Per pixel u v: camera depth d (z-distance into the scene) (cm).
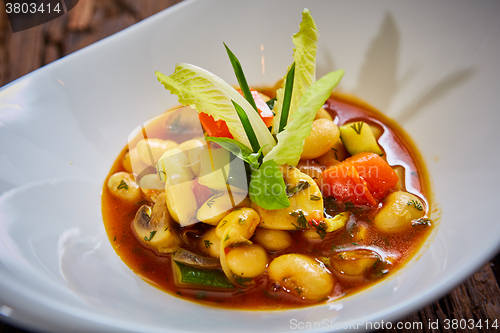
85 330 18
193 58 28
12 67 30
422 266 21
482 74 25
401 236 23
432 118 26
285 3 28
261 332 19
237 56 28
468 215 22
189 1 27
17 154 23
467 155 24
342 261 22
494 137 23
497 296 23
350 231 23
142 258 23
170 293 22
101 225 24
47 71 25
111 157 26
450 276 19
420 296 18
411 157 26
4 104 24
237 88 29
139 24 27
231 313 21
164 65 28
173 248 23
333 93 28
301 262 22
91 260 22
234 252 22
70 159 25
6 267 19
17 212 22
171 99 28
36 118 24
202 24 28
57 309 18
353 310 20
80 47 31
